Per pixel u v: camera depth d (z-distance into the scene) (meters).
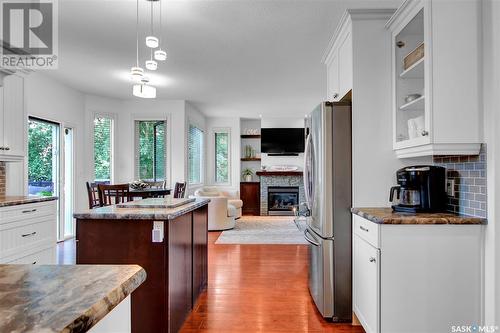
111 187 3.81
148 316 1.97
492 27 1.76
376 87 2.47
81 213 1.99
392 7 2.59
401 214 2.04
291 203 8.01
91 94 5.63
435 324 1.84
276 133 8.05
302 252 4.44
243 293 2.98
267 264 3.89
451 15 1.86
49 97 4.61
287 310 2.63
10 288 0.74
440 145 1.87
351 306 2.46
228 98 5.98
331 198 2.48
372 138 2.46
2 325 0.56
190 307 2.52
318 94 5.61
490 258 1.77
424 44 1.94
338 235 2.48
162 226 1.97
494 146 1.75
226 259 4.10
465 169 1.99
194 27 2.96
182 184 4.90
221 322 2.41
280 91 5.40
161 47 3.44
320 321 2.45
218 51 3.57
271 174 7.95
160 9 2.62
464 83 1.86
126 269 0.89
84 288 0.74
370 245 2.00
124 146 6.12
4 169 3.37
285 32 3.08
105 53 3.62
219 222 5.94
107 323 0.77
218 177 8.16
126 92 5.49
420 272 1.85
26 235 2.70
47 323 0.57
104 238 2.00
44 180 4.67
